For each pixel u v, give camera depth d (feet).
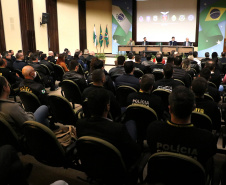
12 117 6.72
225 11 40.73
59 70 19.57
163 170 4.33
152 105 7.73
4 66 15.03
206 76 10.07
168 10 43.88
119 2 45.68
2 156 3.67
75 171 7.97
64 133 7.39
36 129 5.66
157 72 15.74
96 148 4.80
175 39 44.52
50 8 40.55
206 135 4.48
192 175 4.10
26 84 10.11
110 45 48.49
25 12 35.63
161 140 4.75
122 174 5.17
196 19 42.65
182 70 12.98
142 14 45.29
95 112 5.25
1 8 32.07
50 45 41.22
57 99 8.57
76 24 45.34
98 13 47.29
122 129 5.04
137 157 5.47
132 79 11.16
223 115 9.59
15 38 34.45
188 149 4.54
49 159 6.32
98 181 5.57
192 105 4.49
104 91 5.33
